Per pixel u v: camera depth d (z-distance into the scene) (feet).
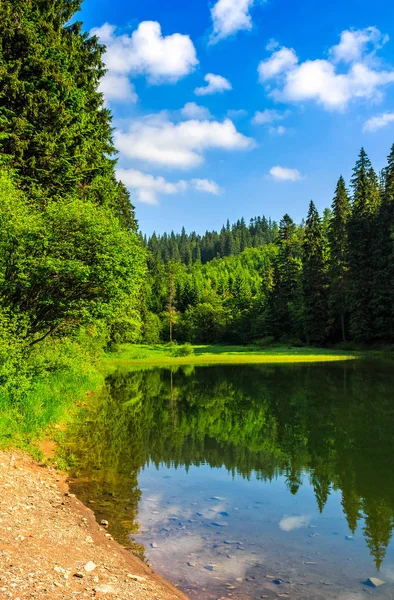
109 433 40.68
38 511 20.42
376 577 16.71
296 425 46.37
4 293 38.17
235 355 169.89
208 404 60.34
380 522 22.20
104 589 13.53
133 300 55.57
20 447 30.32
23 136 51.29
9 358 34.27
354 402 60.59
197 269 523.70
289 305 217.36
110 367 126.82
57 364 56.03
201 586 15.76
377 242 160.45
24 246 36.86
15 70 50.80
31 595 11.69
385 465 32.30
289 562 17.90
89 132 65.82
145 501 24.62
